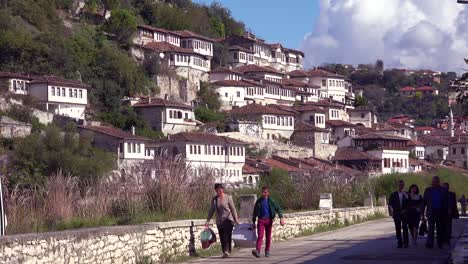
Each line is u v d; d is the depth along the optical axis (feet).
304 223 104.73
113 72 362.12
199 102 402.52
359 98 522.06
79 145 200.95
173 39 447.01
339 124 419.54
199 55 431.02
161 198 78.13
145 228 60.08
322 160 349.20
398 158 369.71
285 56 542.57
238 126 360.69
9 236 41.16
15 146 184.96
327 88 506.89
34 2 384.88
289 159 322.14
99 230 52.31
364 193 161.17
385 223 134.31
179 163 83.66
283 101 453.99
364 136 383.65
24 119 269.23
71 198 71.87
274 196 131.85
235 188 109.50
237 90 421.18
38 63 338.34
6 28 344.28
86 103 329.11
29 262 42.57
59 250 46.32
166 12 497.87
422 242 81.76
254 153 328.90
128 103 356.18
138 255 58.54
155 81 390.01
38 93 311.47
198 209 81.35
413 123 568.00
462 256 59.11
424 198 74.02
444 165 374.02
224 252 67.10
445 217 72.95
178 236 66.23
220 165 289.74
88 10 429.38
